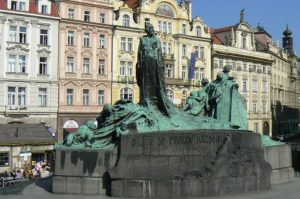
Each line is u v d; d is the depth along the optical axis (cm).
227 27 7231
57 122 5044
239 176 1487
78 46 5234
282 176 1789
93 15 5372
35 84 4906
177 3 6153
